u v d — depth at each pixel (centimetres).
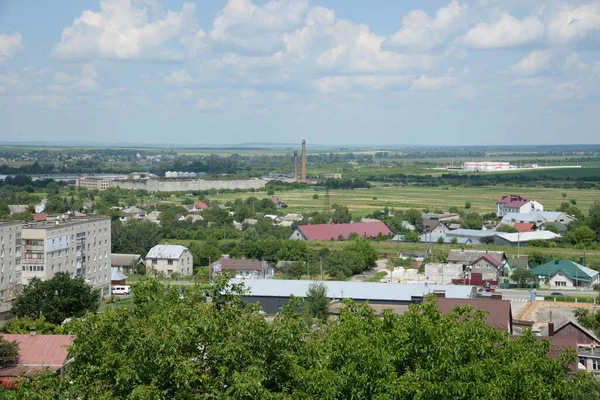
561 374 4644
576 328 8494
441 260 17638
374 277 16425
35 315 10831
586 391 5106
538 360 4534
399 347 4531
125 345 4528
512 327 9519
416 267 17800
